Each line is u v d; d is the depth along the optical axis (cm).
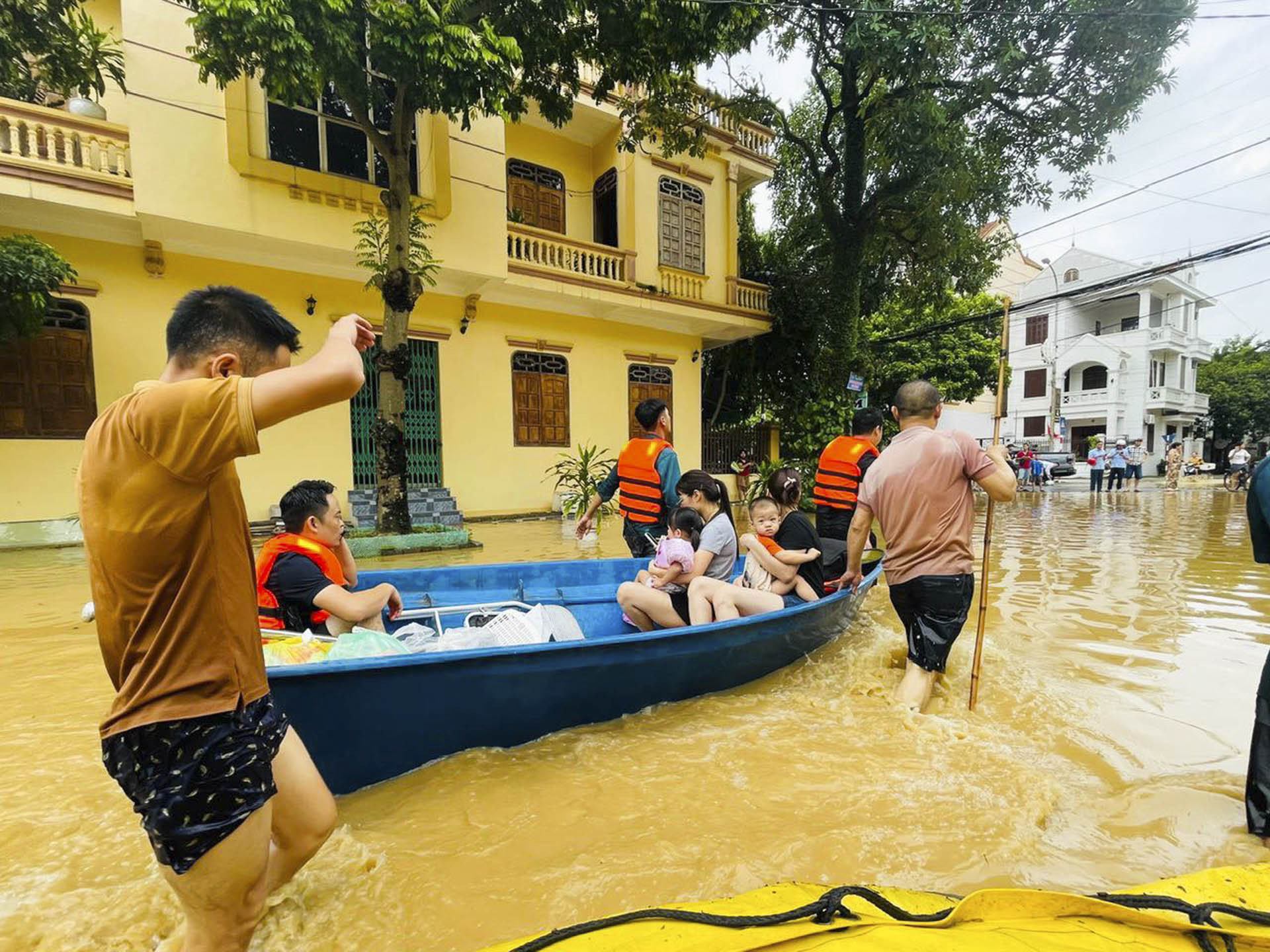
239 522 133
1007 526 1016
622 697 279
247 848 130
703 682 305
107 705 303
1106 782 233
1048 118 1030
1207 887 152
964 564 302
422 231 880
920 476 302
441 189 922
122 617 120
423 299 1052
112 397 814
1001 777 233
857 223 1252
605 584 465
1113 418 2764
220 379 118
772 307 1443
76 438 796
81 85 659
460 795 222
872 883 175
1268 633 423
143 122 721
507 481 1148
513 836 199
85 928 160
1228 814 210
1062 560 697
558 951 121
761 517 392
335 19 571
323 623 297
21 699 308
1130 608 488
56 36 621
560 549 768
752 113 1209
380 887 175
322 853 190
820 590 395
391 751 229
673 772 238
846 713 292
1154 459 2809
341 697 212
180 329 132
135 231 788
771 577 384
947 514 300
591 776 235
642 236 1226
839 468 496
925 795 221
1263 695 196
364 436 991
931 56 883
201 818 123
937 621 303
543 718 259
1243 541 827
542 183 1270
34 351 768
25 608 482
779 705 304
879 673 349
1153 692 318
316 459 949
